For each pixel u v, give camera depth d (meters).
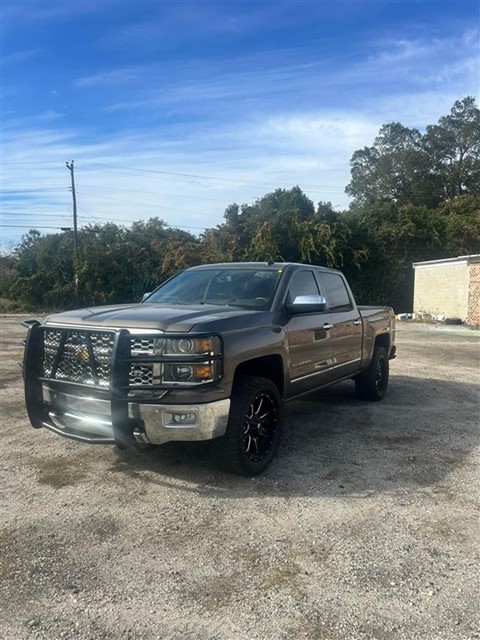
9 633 2.50
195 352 3.90
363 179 54.19
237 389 4.34
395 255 31.62
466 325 22.56
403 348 14.39
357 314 6.70
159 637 2.48
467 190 50.41
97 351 4.10
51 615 2.63
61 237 35.88
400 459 4.98
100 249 33.53
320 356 5.62
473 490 4.26
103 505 3.89
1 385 8.38
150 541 3.37
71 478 4.41
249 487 4.25
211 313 4.45
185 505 3.90
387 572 3.04
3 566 3.07
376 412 6.79
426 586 2.90
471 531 3.55
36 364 4.44
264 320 4.70
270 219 30.02
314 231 29.23
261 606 2.71
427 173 51.16
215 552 3.24
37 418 4.45
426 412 6.83
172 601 2.75
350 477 4.50
